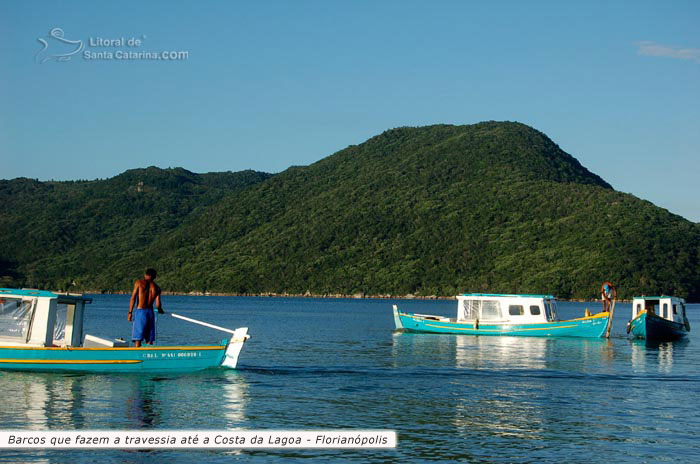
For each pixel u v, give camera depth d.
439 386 32.53
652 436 23.86
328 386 32.00
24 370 32.38
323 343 56.22
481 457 21.45
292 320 106.81
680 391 32.06
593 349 50.34
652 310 64.44
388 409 27.30
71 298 33.03
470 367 39.00
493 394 30.69
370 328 81.25
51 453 21.48
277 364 39.69
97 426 24.14
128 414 25.70
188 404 27.47
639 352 49.44
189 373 33.38
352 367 38.47
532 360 42.78
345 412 26.67
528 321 59.38
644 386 33.41
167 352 32.81
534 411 27.31
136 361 32.44
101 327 75.81
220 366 34.00
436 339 57.81
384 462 20.97
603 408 28.05
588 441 23.17
